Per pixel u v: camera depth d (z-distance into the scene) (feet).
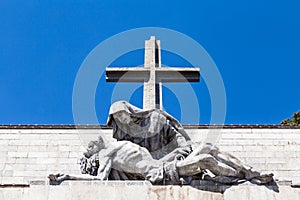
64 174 60.13
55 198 58.29
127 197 58.44
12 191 59.16
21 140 79.66
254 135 79.87
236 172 60.44
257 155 76.74
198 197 58.59
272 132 80.53
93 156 63.31
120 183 59.47
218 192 59.11
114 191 58.80
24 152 77.77
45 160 76.59
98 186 59.06
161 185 59.47
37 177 74.18
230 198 58.59
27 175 74.43
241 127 81.25
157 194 58.70
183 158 62.90
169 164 60.75
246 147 77.92
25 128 81.82
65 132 81.00
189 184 59.62
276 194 58.80
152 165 61.26
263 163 75.56
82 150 77.87
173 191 58.90
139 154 61.87
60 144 78.89
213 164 60.29
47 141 79.46
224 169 60.18
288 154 76.79
